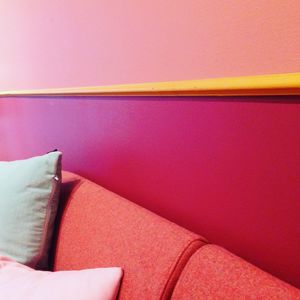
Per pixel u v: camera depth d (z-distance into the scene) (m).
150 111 0.76
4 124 1.70
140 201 0.86
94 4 0.88
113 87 0.85
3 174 0.95
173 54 0.68
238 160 0.58
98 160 1.01
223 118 0.59
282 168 0.52
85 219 0.77
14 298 0.62
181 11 0.64
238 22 0.54
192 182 0.69
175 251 0.54
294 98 0.48
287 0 0.47
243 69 0.54
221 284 0.46
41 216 0.86
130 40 0.78
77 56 1.01
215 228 0.66
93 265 0.68
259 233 0.57
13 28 1.42
